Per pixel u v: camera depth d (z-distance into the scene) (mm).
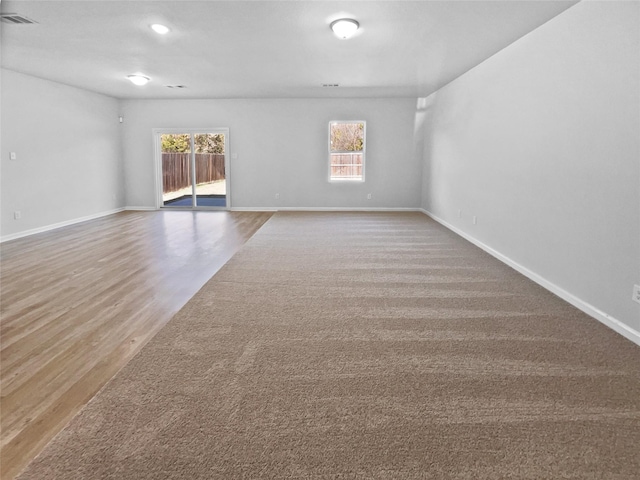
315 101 9008
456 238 6227
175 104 9148
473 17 3799
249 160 9289
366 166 9180
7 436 1863
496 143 5062
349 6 3578
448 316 3184
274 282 4027
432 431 1843
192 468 1619
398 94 8391
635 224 2750
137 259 5031
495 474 1594
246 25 4082
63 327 3053
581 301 3328
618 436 1812
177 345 2684
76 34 4406
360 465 1638
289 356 2539
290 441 1775
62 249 5555
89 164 8102
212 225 7480
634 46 2742
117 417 1940
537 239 4055
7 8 3691
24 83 6441
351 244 5777
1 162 6078
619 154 2895
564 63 3574
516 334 2863
